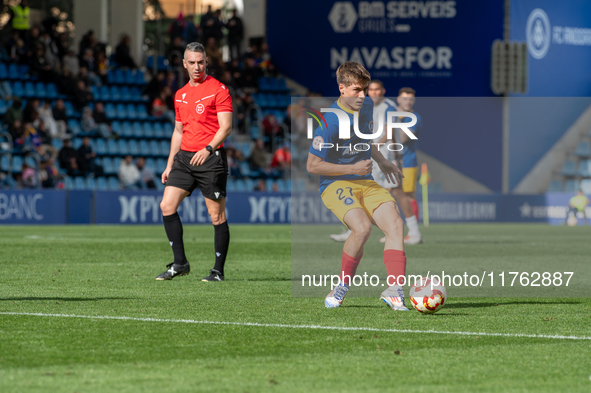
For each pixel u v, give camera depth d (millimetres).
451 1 89000
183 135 23562
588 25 93562
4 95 72250
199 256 33625
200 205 68375
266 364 11703
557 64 91812
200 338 13773
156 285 22250
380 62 90312
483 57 89250
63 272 25688
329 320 15945
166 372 11094
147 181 69312
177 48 84375
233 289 21469
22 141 65938
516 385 10523
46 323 15211
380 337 14016
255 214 70250
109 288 21406
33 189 62656
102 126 73312
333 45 91062
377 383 10562
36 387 10148
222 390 10094
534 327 15281
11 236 46219
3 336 13750
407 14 89562
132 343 13242
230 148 75062
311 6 91312
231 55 88562
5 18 93438
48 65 76375
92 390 10023
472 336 14180
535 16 90500
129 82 81688
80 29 86562
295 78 92250
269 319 16000
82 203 64312
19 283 22391
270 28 92688
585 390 10281
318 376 10945
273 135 81188
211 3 96125
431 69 89625
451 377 10945
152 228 58500
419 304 16844
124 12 88125
